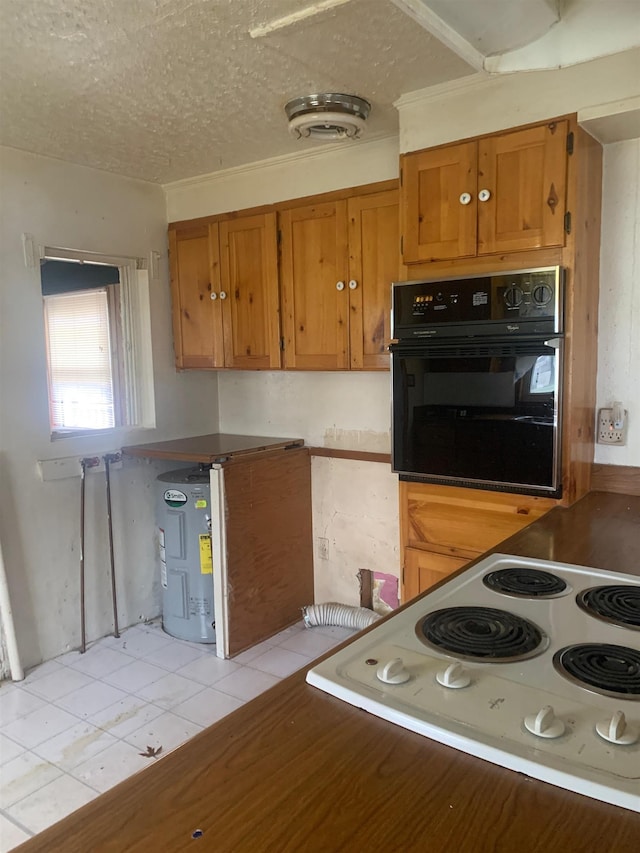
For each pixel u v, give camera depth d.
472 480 2.15
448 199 2.14
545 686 0.91
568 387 1.97
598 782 0.70
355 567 3.25
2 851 1.81
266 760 0.77
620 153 2.11
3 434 2.73
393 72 2.01
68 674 2.82
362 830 0.66
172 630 3.21
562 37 1.87
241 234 3.09
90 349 3.68
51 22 1.68
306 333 2.92
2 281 2.70
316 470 3.33
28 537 2.85
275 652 3.00
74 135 2.57
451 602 1.24
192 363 3.38
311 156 2.84
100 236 3.08
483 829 0.66
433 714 0.84
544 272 1.94
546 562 1.47
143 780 0.74
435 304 2.17
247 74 2.02
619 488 2.21
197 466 3.55
